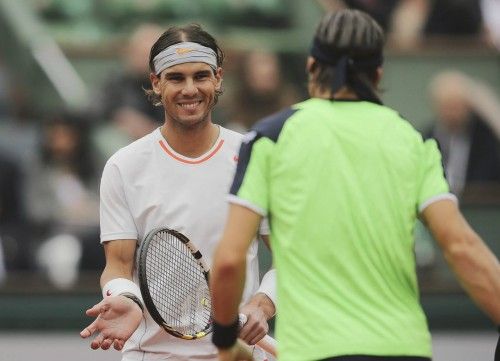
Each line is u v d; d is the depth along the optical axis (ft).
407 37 117.19
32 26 116.78
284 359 40.37
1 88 114.01
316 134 41.19
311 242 40.50
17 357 100.42
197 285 52.06
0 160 108.99
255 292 53.47
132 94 111.34
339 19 42.04
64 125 110.63
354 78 41.98
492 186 111.55
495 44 116.88
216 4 116.57
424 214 41.14
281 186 41.04
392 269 40.57
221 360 43.06
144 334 52.80
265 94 111.65
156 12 117.19
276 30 115.75
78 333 105.29
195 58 51.78
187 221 52.42
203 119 52.31
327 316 39.83
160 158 52.75
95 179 110.42
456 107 113.19
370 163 41.01
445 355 102.27
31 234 108.27
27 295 105.19
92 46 115.65
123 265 52.80
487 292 40.01
